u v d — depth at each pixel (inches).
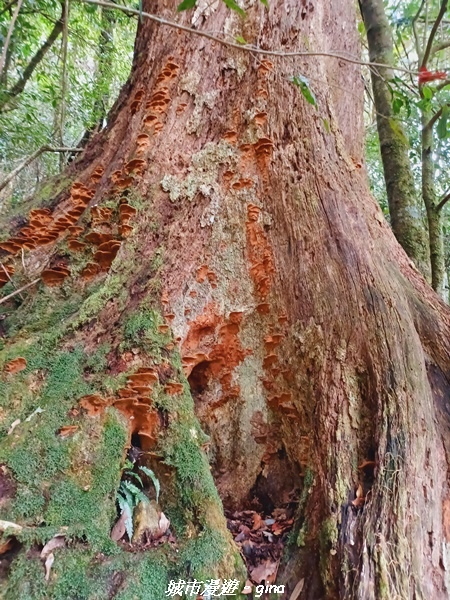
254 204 150.7
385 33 265.6
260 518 125.1
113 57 406.3
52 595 79.1
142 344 114.9
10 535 82.7
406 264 156.3
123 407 106.0
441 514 99.3
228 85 164.2
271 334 141.0
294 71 162.4
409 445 104.3
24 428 97.1
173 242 138.6
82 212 152.5
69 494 91.2
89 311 118.8
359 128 193.6
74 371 107.7
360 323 126.6
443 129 121.6
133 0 347.6
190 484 104.1
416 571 87.5
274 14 169.5
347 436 112.3
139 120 162.4
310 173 150.1
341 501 102.0
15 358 108.3
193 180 148.7
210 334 140.3
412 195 249.0
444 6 215.6
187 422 110.8
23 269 140.5
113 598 82.6
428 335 135.5
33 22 357.4
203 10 172.1
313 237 142.1
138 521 97.6
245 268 146.8
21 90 299.6
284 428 134.0
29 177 368.5
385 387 114.7
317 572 98.1
